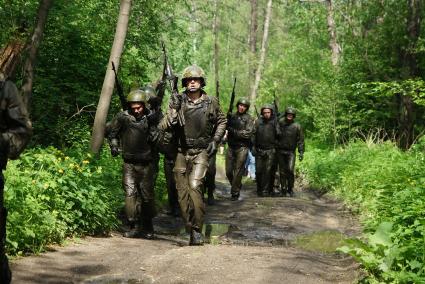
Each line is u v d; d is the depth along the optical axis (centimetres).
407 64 1866
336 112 2164
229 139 1316
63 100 1175
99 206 712
